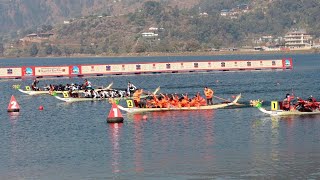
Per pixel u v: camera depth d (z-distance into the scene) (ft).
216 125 458.09
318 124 450.71
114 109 480.23
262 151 365.40
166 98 545.85
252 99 648.79
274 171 322.55
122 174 322.34
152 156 357.82
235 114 511.81
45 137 425.69
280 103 508.53
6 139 422.00
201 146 382.22
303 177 311.88
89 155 363.15
